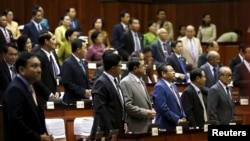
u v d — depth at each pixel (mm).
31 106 17000
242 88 32500
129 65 23516
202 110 25484
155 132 22406
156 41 36719
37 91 24953
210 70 30922
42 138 16828
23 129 16703
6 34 34656
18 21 47250
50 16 48375
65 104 25250
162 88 24516
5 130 17000
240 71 32781
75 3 49000
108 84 21094
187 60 38844
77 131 25031
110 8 48688
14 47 24359
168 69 24688
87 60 33469
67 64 26141
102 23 39812
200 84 25562
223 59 45438
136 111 22859
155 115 24719
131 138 21594
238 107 30766
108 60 21250
